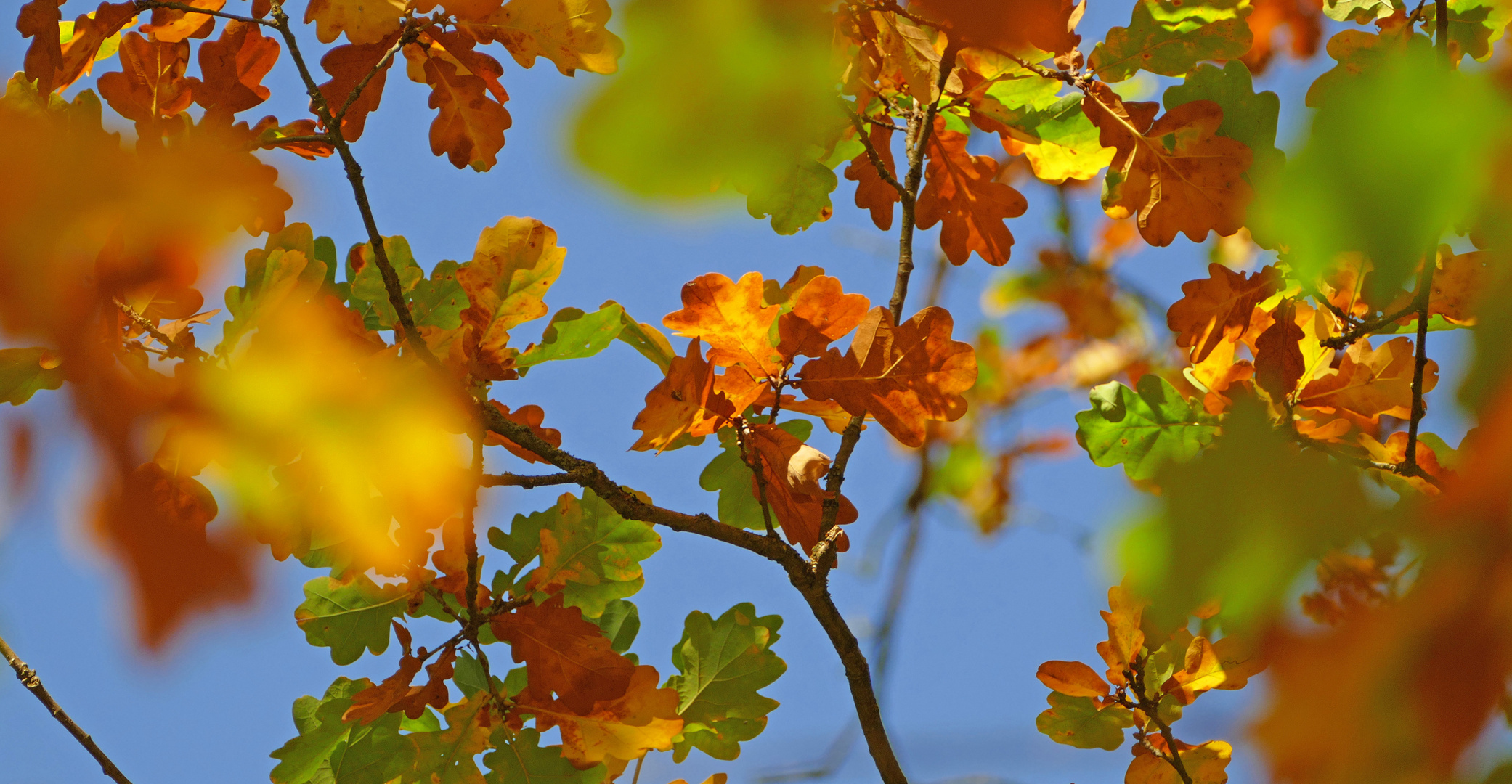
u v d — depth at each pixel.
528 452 3.33
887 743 3.33
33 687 3.28
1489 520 0.79
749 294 3.29
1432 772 0.84
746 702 3.40
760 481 3.32
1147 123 3.33
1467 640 0.83
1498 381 0.75
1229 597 0.80
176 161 0.77
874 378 3.30
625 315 3.38
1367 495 0.80
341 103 3.31
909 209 3.37
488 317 3.27
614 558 3.37
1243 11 3.30
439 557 3.34
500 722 3.35
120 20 3.26
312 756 3.34
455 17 3.24
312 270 3.20
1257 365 3.32
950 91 3.36
